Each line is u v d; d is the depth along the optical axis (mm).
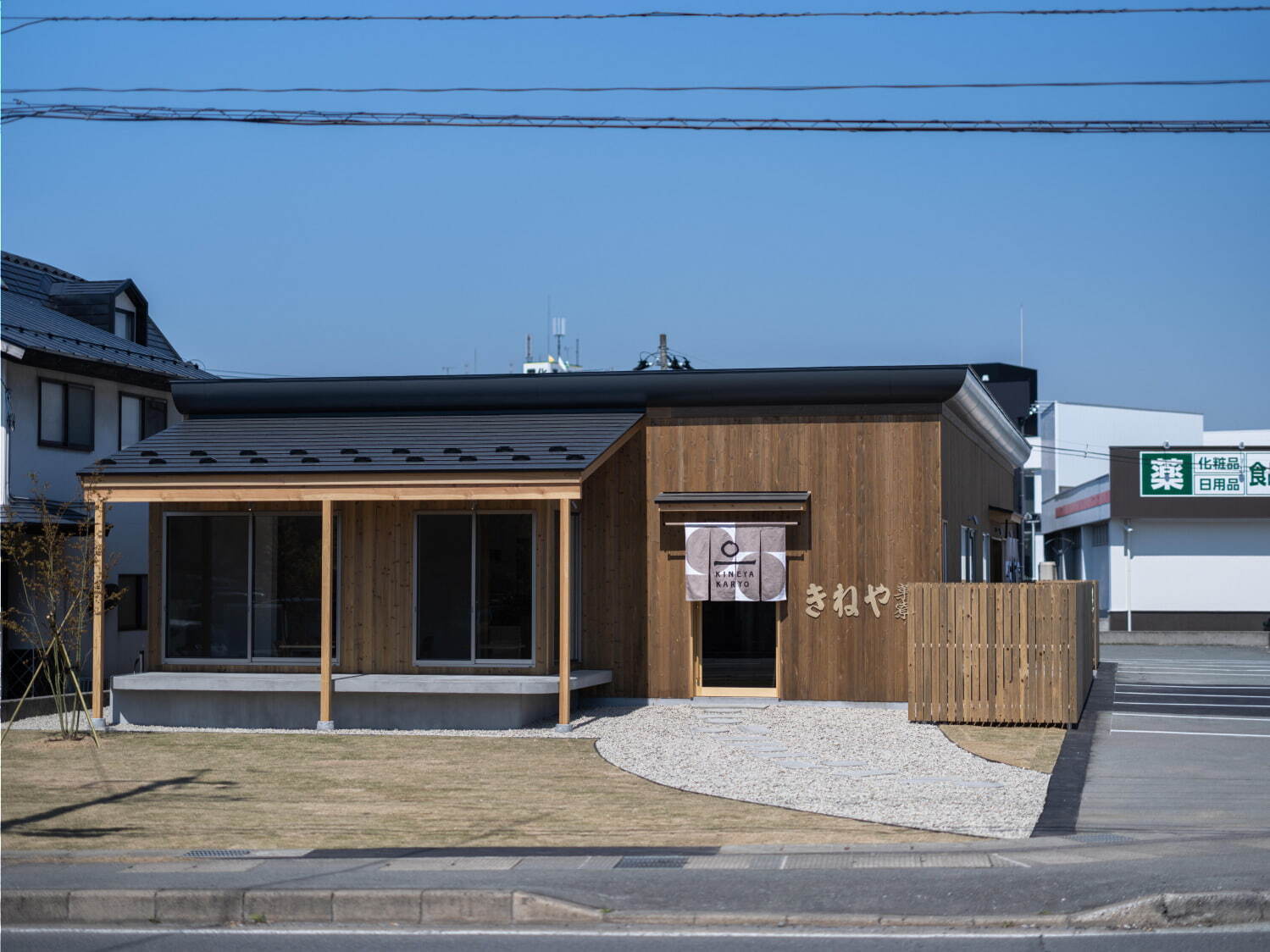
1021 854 10141
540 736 17297
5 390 23250
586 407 20328
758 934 8352
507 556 18875
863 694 19484
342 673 19125
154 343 31906
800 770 14531
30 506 23234
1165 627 42844
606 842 10914
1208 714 19219
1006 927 8445
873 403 19641
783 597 19672
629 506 20234
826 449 19766
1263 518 41969
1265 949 7930
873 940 8180
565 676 17578
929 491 19453
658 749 16141
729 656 22922
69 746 16859
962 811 12094
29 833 11492
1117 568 43188
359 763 15383
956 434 21438
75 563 20234
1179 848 10312
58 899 9062
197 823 11930
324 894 8961
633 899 8938
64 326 27062
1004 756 15328
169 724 18828
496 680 18016
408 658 19000
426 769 14930
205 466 18219
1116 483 42531
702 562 19875
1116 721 18359
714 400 19922
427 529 19078
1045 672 17547
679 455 20156
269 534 19391
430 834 11352
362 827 11688
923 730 17328
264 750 16469
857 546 19609
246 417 21062
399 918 8914
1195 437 61594
